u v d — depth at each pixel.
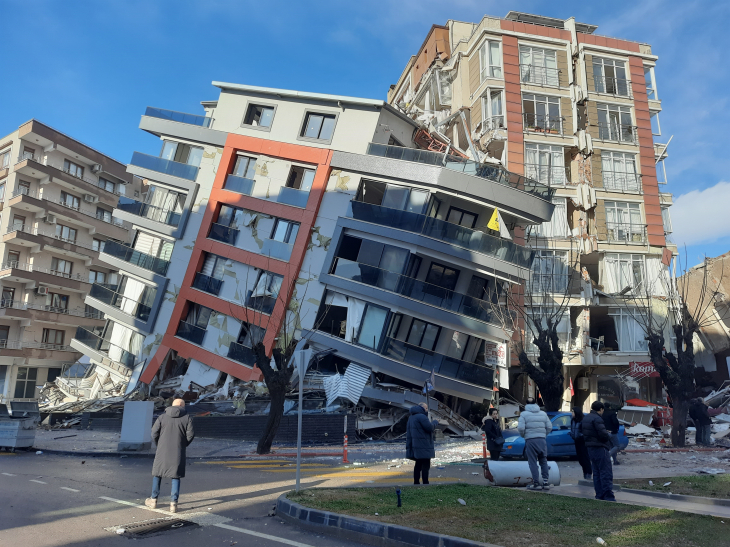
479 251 26.59
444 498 8.61
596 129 35.41
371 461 15.96
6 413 18.14
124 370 31.44
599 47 36.31
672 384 20.89
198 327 30.00
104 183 51.59
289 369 18.95
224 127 31.44
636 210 34.75
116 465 14.45
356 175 28.73
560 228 33.50
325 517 7.39
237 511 8.52
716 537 6.29
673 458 16.33
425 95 42.06
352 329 27.09
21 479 11.41
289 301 28.09
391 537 6.69
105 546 6.46
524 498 8.73
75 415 28.00
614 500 8.91
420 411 10.54
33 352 43.41
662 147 36.84
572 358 31.56
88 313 48.19
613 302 32.84
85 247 47.91
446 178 26.77
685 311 22.44
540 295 31.88
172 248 31.72
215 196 30.91
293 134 30.09
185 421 8.71
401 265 27.28
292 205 29.23
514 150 33.50
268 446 18.00
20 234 42.78
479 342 28.39
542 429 10.59
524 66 35.41
